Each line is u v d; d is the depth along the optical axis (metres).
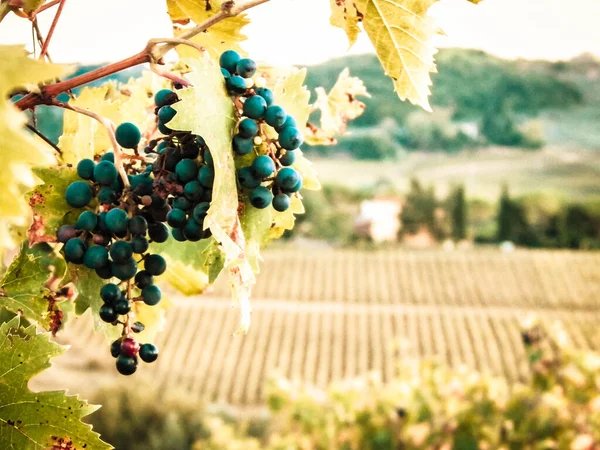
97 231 1.41
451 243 78.69
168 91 1.37
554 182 96.44
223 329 44.00
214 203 1.23
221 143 1.27
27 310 1.42
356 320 46.38
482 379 10.23
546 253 54.16
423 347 44.12
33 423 1.28
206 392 39.25
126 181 1.38
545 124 117.50
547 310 47.88
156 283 1.67
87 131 1.66
